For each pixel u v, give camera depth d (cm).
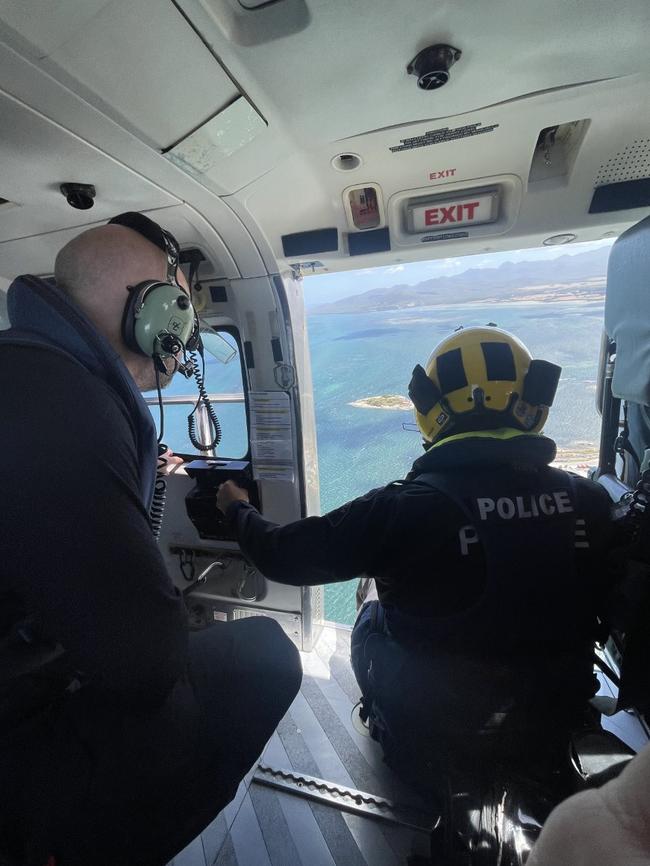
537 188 136
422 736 117
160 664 79
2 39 70
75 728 88
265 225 160
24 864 79
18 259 184
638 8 76
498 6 75
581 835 31
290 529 130
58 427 70
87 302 93
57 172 118
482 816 104
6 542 69
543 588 101
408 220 154
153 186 128
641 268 121
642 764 29
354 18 76
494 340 121
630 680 117
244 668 118
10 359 73
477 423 117
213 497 211
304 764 175
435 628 109
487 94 99
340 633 245
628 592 109
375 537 111
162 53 80
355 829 152
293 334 193
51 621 73
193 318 110
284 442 204
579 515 108
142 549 76
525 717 106
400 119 107
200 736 105
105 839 89
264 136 111
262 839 150
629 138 116
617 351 138
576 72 92
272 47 82
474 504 104
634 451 159
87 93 86
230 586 233
